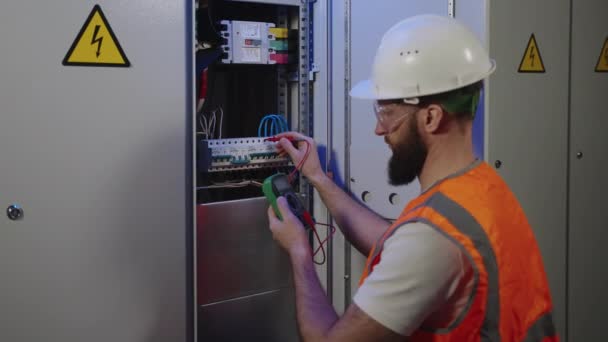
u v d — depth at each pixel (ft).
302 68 6.35
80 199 4.55
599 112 6.91
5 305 4.41
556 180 6.41
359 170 5.99
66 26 4.40
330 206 5.50
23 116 4.32
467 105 3.42
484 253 3.14
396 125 3.53
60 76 4.41
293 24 6.48
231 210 5.85
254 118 6.72
